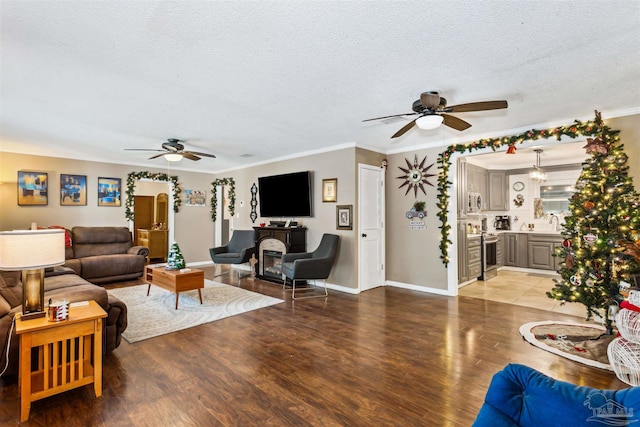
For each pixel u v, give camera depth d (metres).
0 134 4.50
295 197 5.77
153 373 2.48
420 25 1.91
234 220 7.58
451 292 4.87
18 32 1.97
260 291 5.07
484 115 3.62
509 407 1.16
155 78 2.66
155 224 8.70
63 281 3.46
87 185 6.30
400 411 2.01
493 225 7.42
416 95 3.04
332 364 2.63
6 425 1.86
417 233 5.26
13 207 5.55
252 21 1.87
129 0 1.68
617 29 1.95
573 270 3.38
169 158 4.80
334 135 4.57
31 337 1.94
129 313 3.94
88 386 2.29
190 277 4.25
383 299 4.65
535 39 2.07
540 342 3.06
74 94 3.01
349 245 5.09
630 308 2.36
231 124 3.99
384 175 5.63
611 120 3.47
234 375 2.45
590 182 3.34
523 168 7.02
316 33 2.00
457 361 2.69
